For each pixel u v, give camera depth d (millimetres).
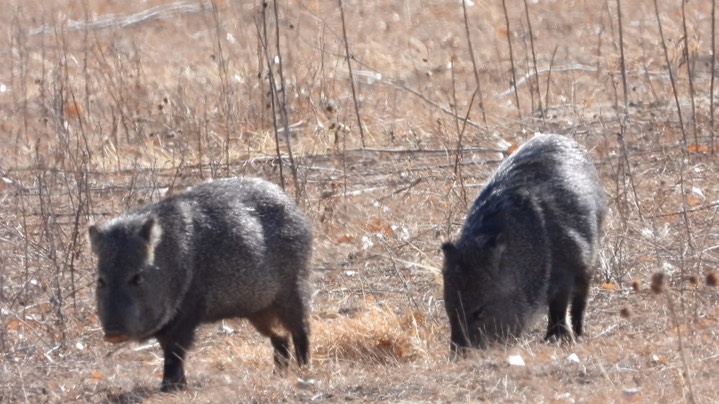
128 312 27047
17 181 46906
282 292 30641
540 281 31641
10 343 33719
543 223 31875
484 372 27344
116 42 71750
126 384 29766
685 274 36125
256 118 53188
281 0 84062
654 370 26688
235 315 29859
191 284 28672
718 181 44875
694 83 57500
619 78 60594
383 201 44625
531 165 33500
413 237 41406
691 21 72062
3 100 60875
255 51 68938
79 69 65125
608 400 24172
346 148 50906
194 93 58906
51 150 49500
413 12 83000
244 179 30953
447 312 30844
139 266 27312
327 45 70438
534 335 33906
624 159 44688
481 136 50938
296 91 55562
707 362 27047
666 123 50719
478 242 30734
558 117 54219
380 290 37438
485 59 68438
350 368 30266
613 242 38750
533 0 82250
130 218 28016
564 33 73938
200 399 26938
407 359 31500
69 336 34531
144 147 50469
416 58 69188
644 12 76688
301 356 31047
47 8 82000
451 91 60250
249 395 26984
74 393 29234
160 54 71375
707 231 39469
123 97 55656
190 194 29625
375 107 57031
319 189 46312
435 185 45844
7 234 41375
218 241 29047
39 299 37062
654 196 42781
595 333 32719
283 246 30375
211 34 76312
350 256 40438
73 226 41094
